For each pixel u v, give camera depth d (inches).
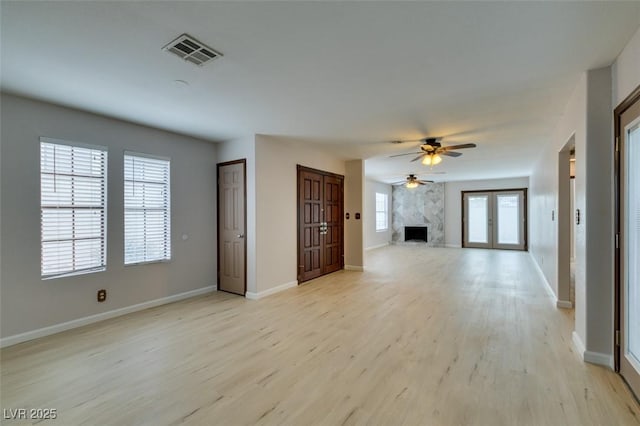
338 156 250.4
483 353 108.4
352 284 212.2
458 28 76.6
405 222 456.1
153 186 166.4
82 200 138.5
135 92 116.0
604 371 95.0
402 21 73.6
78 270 137.2
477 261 306.0
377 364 101.5
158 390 87.6
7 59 91.0
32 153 123.5
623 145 89.9
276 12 69.9
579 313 110.3
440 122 154.5
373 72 100.6
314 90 114.8
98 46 84.4
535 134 177.5
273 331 130.4
